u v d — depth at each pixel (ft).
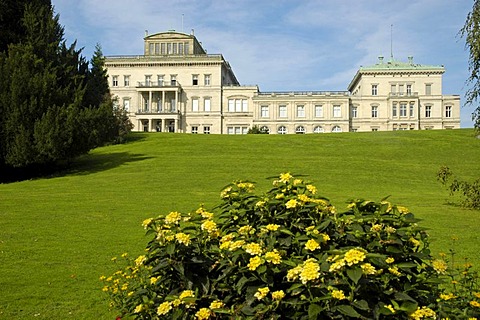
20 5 111.45
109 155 130.41
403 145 143.13
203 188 77.05
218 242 16.30
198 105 320.50
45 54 108.37
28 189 79.82
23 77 96.99
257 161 111.55
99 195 69.31
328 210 16.53
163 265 15.07
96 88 133.08
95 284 29.68
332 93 310.45
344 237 15.62
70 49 117.29
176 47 332.19
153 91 318.86
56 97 102.94
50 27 111.04
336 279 13.16
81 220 49.37
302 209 15.78
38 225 46.75
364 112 314.55
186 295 14.14
